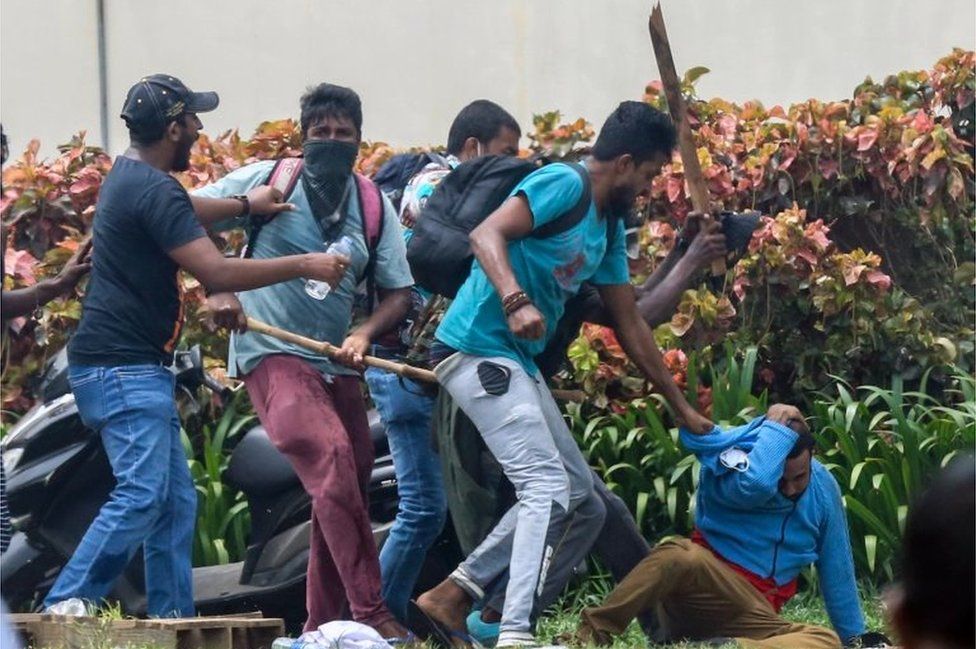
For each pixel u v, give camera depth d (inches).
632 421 671.8
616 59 927.0
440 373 473.4
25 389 707.4
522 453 461.4
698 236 538.6
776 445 508.7
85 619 451.8
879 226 745.0
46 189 717.9
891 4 888.9
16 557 565.0
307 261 490.6
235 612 570.3
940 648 135.8
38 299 548.4
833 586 527.2
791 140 724.7
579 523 480.4
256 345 510.6
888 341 701.3
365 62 960.9
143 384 498.9
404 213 559.8
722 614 513.3
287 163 523.8
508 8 943.0
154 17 983.0
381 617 496.4
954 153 715.4
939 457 648.4
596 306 511.5
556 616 616.7
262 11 971.9
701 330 685.9
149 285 499.2
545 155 721.0
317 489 497.0
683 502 663.1
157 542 515.8
